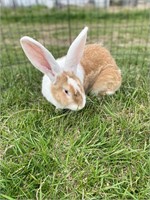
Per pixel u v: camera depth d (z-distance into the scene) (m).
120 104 0.40
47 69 0.35
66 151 0.33
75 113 0.38
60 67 0.35
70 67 0.35
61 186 0.30
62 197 0.28
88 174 0.30
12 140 0.35
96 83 0.40
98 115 0.37
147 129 0.36
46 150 0.32
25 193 0.29
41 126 0.37
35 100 0.42
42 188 0.29
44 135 0.35
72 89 0.34
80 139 0.34
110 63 0.41
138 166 0.31
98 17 0.84
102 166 0.31
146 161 0.31
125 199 0.28
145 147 0.33
